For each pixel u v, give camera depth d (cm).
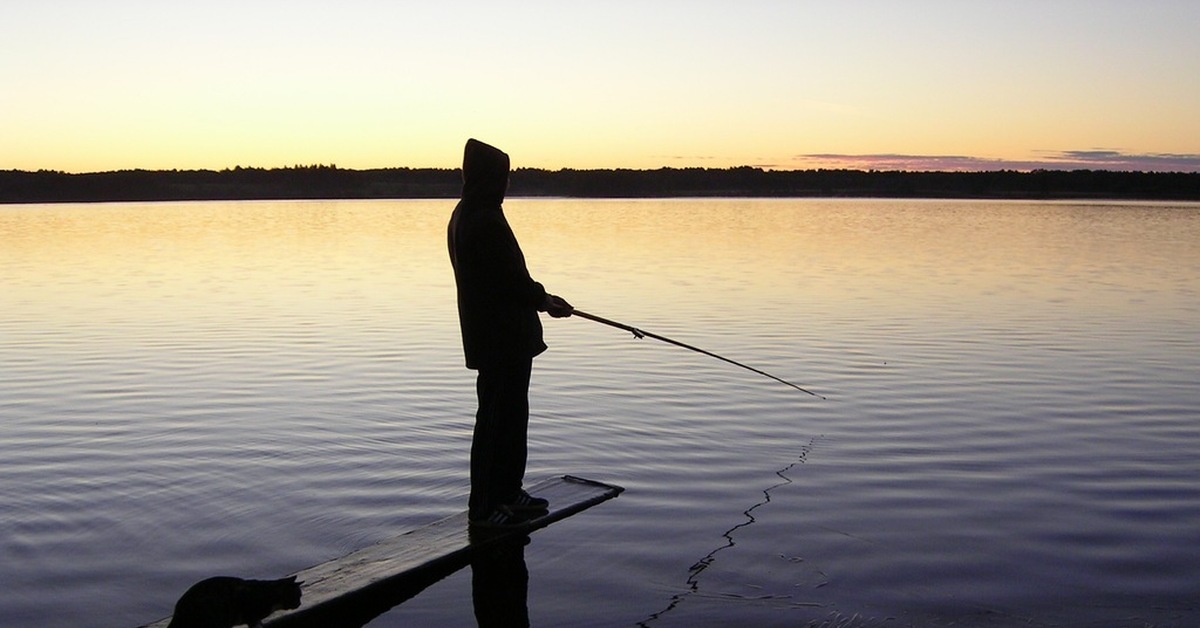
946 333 1040
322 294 1423
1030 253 2119
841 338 1010
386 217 4338
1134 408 712
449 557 427
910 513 492
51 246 2473
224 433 647
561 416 692
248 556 440
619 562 432
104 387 791
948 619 373
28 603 390
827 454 597
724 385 793
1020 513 491
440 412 704
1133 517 486
